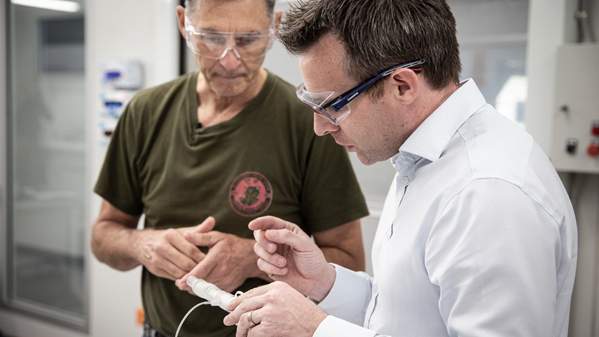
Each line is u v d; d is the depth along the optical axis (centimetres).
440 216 80
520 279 71
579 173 189
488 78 199
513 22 191
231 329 131
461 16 201
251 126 133
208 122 136
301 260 106
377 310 93
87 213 290
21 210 329
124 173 146
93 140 279
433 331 85
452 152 86
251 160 132
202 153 133
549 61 178
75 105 295
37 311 322
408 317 87
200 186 133
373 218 215
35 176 319
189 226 134
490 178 76
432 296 84
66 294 313
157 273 126
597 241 189
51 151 309
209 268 118
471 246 74
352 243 137
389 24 81
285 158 132
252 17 118
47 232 318
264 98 134
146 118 142
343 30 82
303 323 85
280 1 190
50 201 314
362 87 84
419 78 84
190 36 121
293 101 135
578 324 194
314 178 133
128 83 259
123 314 278
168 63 250
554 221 76
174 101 141
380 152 93
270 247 106
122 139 145
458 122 87
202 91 139
